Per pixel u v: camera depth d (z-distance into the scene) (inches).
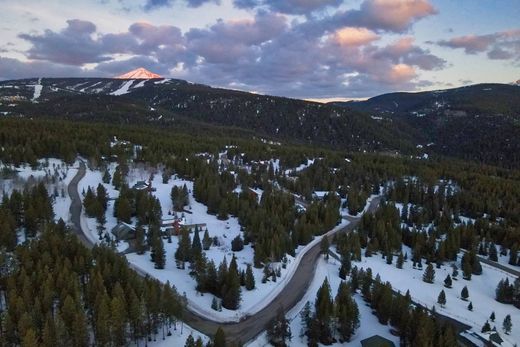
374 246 6274.6
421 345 3462.1
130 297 3570.4
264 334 3934.5
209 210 7052.2
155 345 3595.0
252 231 6067.9
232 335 3905.0
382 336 4069.9
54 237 4426.7
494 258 6545.3
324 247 5871.1
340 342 3966.5
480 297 5251.0
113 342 3353.8
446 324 3858.3
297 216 7175.2
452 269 6053.2
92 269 3900.1
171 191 7436.0
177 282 4736.7
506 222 7800.2
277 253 5403.5
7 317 3134.8
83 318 3250.5
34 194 5895.7
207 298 4490.7
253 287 4800.7
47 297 3405.5
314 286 5034.5
